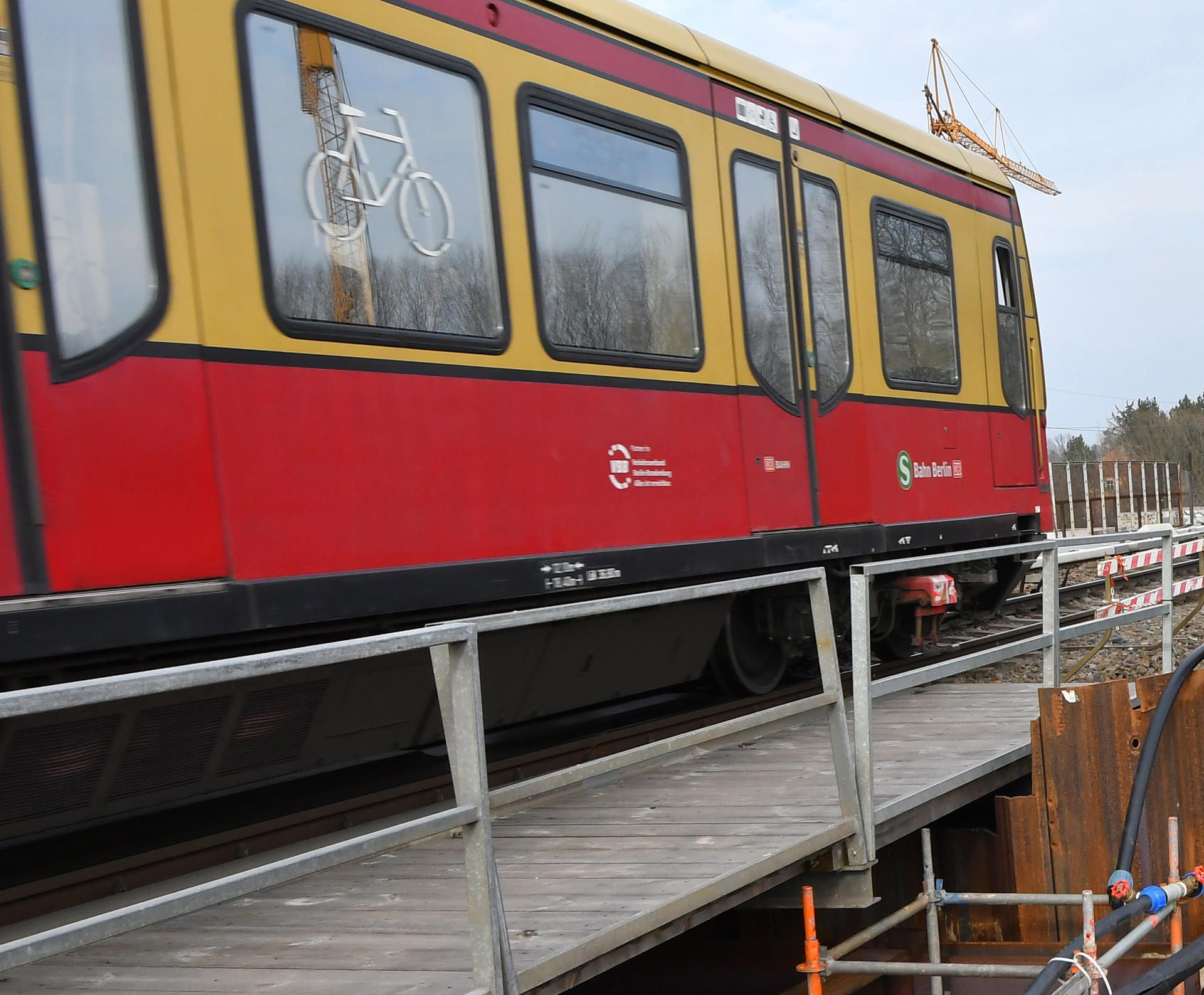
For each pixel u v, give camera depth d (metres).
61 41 4.00
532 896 3.86
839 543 7.75
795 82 7.89
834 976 5.33
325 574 4.64
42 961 3.63
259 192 4.54
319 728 5.08
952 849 5.82
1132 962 5.26
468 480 5.30
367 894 4.14
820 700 4.48
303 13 4.75
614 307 6.20
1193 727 5.62
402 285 5.09
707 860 4.18
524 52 5.77
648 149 6.54
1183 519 31.25
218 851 4.78
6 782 4.03
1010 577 10.92
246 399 4.45
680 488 6.53
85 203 4.03
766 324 7.33
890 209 8.77
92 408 4.00
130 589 4.04
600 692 6.62
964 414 9.52
